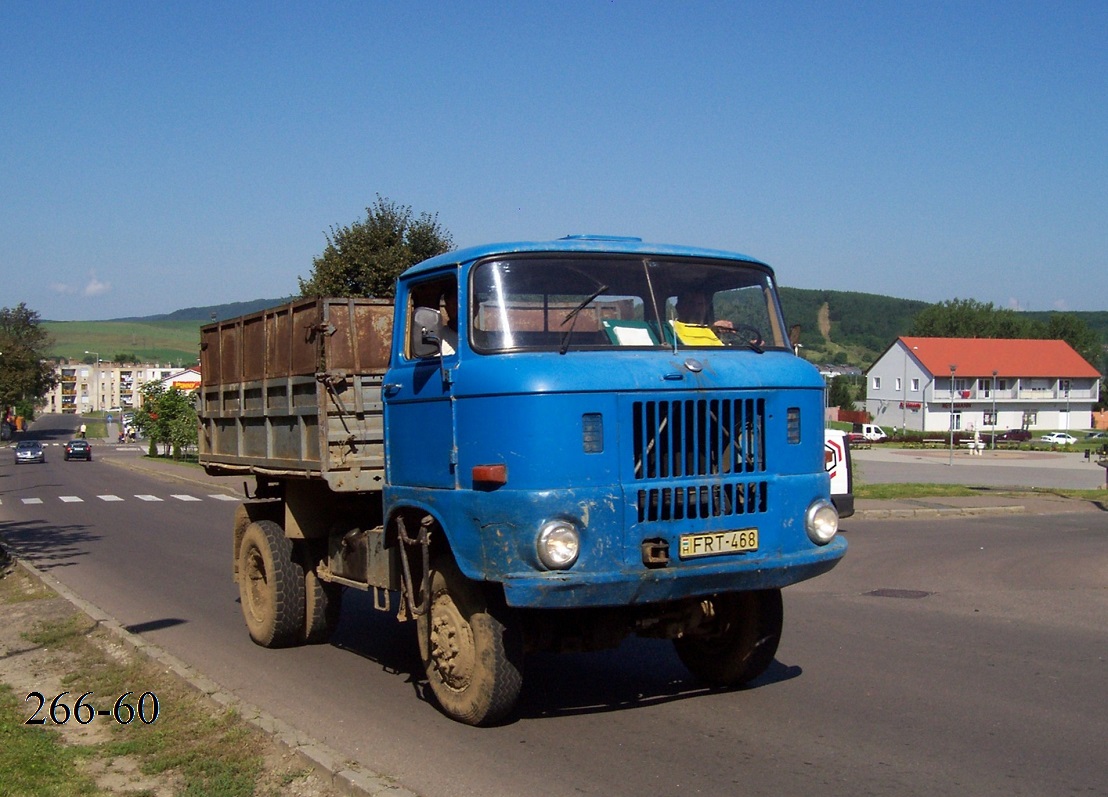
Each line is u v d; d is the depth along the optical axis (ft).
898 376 313.73
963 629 31.60
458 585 20.52
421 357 21.74
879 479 128.57
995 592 38.93
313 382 24.88
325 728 21.45
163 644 30.55
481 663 20.18
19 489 124.67
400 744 20.20
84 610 35.24
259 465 28.89
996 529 62.08
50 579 43.27
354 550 25.62
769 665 24.88
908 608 35.50
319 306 24.57
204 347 33.88
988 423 305.12
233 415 30.86
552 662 27.04
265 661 28.09
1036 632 31.09
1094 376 311.68
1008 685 24.39
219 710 22.39
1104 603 36.42
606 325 20.48
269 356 28.02
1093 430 307.17
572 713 22.20
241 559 31.04
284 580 28.89
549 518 18.31
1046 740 20.03
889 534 59.11
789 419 20.67
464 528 19.48
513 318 19.99
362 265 82.69
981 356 307.78
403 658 28.40
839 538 21.59
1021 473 143.23
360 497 26.73
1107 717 21.61
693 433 19.49
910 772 18.20
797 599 37.52
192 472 148.05
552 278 20.42
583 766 18.75
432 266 21.68
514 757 19.29
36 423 490.49
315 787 17.84
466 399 19.74
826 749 19.54
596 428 18.78
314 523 27.89
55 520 78.89
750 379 20.20
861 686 24.32
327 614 29.32
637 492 18.86
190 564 50.08
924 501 78.02
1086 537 57.62
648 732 20.75
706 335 21.33
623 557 18.70
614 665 26.66
